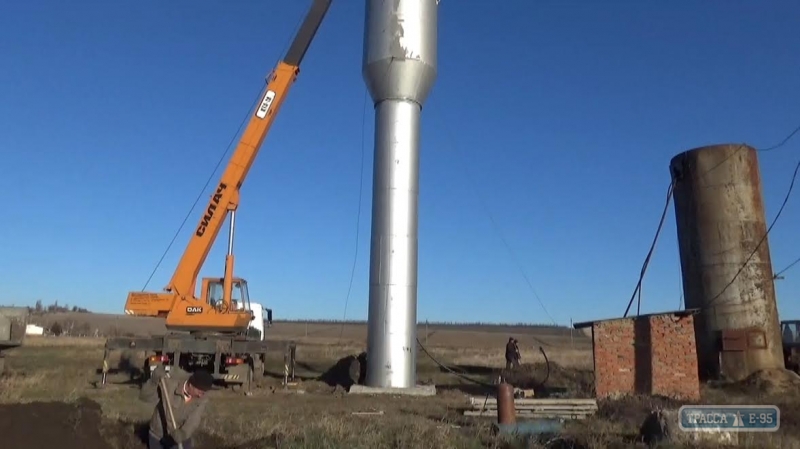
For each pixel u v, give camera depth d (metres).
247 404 18.34
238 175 23.77
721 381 23.42
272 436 11.24
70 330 90.88
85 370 27.03
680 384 19.17
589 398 17.83
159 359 22.61
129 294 23.33
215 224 23.59
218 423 12.63
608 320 19.58
